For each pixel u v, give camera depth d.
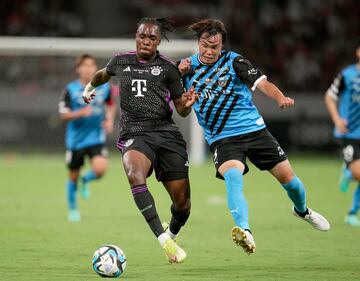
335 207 45.25
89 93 27.52
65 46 67.25
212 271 25.03
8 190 53.22
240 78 26.02
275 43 93.81
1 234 33.78
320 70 91.75
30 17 92.00
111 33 94.44
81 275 24.02
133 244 31.25
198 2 95.62
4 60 76.69
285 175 26.45
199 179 61.50
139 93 25.14
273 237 33.44
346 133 37.62
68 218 39.75
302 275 24.25
